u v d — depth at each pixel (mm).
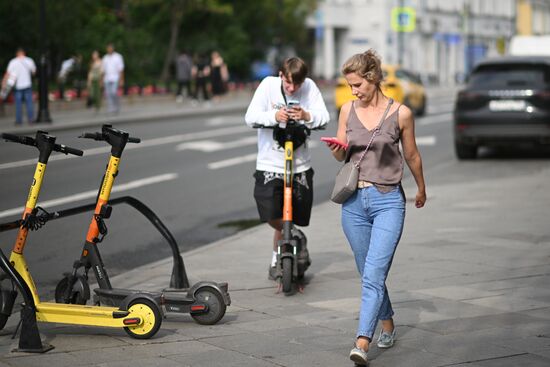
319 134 69312
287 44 157875
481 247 26906
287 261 21391
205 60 103812
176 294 19062
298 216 22516
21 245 17969
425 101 95250
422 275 23375
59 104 88938
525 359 16562
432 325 18875
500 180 42844
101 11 115062
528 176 44312
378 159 16703
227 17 142125
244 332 18438
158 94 107938
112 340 17891
